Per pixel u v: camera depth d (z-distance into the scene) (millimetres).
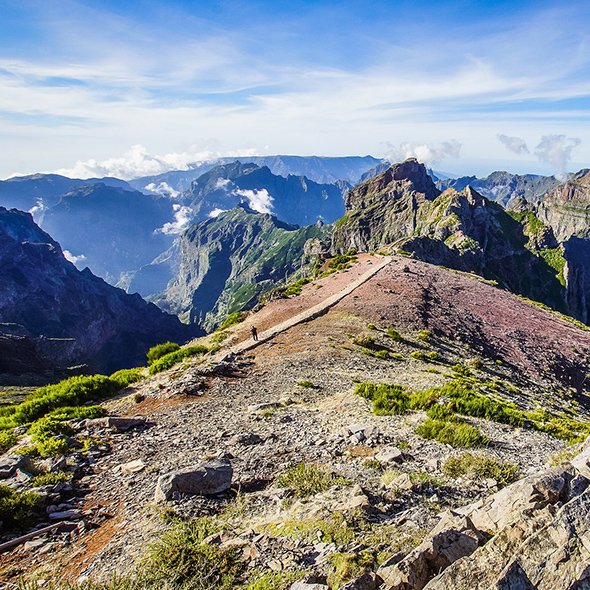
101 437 17422
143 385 29234
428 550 7008
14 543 10062
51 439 16453
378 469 13867
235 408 22031
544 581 5430
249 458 14898
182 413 21281
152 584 8008
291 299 59250
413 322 48562
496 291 82938
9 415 25641
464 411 22875
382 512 10602
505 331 54781
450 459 14414
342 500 11070
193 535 9648
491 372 38844
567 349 54406
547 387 40656
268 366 31000
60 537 10266
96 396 27094
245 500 11570
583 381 46219
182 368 32375
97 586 8125
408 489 11992
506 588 5406
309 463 14438
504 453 16594
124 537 10008
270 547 8953
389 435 17453
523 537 6234
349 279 71625
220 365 29953
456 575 5859
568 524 6039
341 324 44375
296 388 25594
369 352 35906
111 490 12758
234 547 9023
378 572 7016
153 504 11406
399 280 68312
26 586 8469
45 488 12492
